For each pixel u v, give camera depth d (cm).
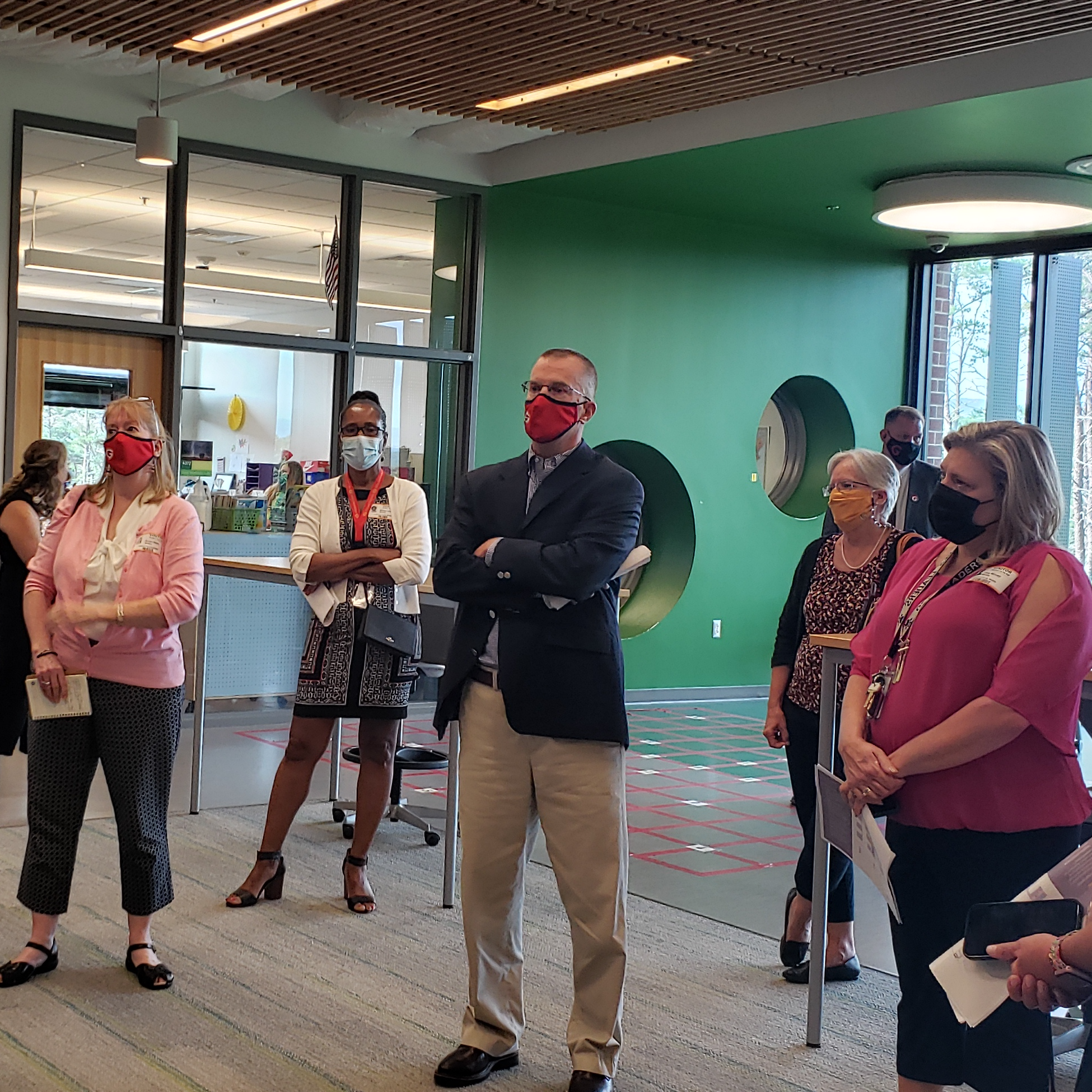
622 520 304
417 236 845
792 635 400
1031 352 950
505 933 319
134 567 358
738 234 963
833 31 565
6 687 556
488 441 872
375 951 402
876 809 266
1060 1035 347
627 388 925
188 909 436
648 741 808
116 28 610
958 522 254
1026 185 771
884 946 440
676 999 377
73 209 753
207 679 796
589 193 873
